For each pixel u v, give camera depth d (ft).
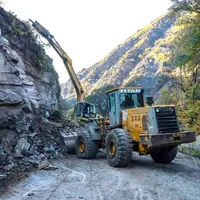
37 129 33.47
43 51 53.26
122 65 311.47
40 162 26.63
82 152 32.86
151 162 29.89
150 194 18.44
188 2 53.16
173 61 59.62
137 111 27.12
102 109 32.91
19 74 35.68
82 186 20.34
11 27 42.01
